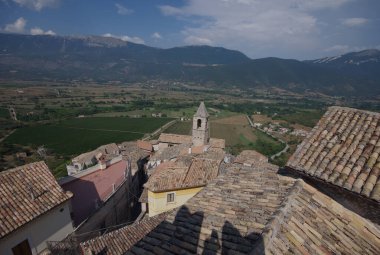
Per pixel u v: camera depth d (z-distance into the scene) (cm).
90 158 5853
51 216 1919
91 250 1631
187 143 5941
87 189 2858
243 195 894
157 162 4903
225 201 871
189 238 708
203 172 2531
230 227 724
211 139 6297
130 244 1731
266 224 662
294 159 873
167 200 2434
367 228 729
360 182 712
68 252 1828
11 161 7912
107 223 2606
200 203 884
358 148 824
